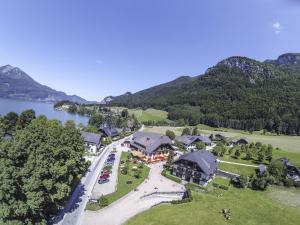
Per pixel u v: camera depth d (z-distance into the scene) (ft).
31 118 465.47
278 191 272.31
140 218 183.73
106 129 516.73
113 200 213.66
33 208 138.21
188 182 285.84
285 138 633.61
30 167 143.64
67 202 200.85
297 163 379.35
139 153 370.12
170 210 198.08
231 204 220.02
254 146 447.83
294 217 209.87
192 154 297.12
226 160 376.27
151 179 285.43
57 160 168.66
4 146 141.79
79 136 229.66
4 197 132.57
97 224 175.11
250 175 316.40
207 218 189.16
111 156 354.54
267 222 195.62
